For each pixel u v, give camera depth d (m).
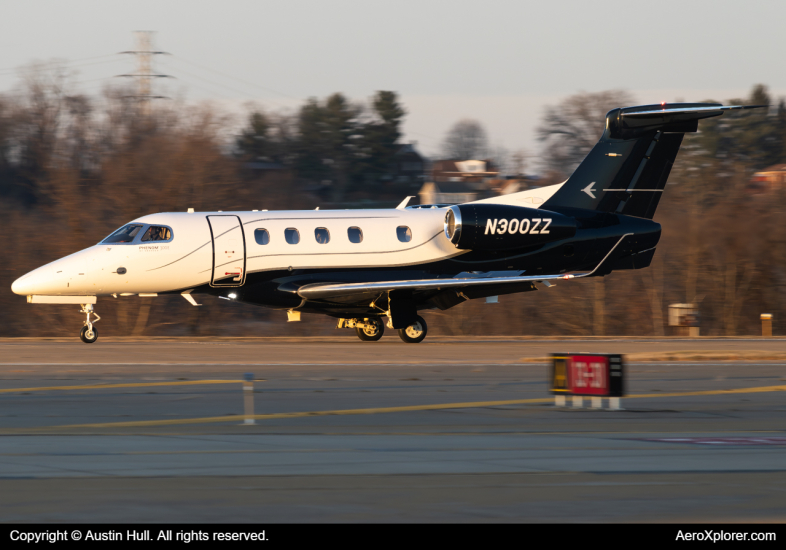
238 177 175.75
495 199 110.19
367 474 35.00
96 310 160.50
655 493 31.69
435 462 37.72
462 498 30.77
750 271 177.50
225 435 45.75
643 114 106.38
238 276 102.94
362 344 106.94
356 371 77.06
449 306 110.31
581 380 57.47
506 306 175.12
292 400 59.97
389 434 46.34
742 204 179.38
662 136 110.31
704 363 87.06
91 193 165.75
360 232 105.88
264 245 103.44
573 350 99.38
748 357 89.81
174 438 44.59
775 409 57.22
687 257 177.25
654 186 111.12
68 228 163.88
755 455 39.72
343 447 41.81
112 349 95.44
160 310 166.38
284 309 106.94
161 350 94.69
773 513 28.94
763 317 157.00
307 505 29.64
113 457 38.81
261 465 36.94
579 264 110.19
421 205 112.12
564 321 175.50
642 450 41.06
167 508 29.17
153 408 55.88
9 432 46.66
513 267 109.25
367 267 105.62
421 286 102.19
